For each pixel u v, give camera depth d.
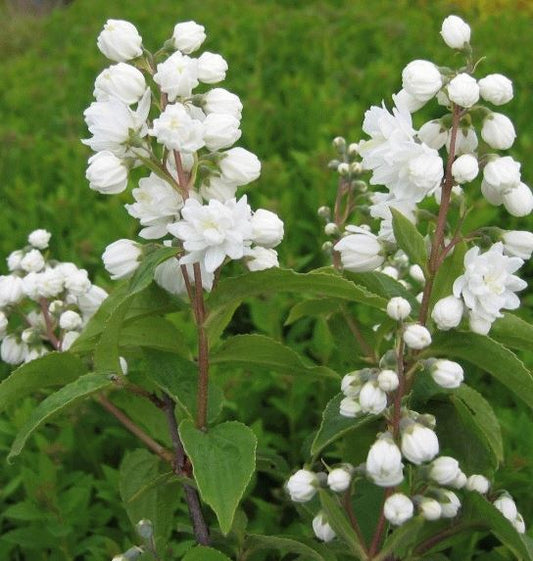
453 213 0.49
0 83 1.01
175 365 0.28
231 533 0.28
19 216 0.60
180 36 0.27
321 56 0.93
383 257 0.27
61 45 1.29
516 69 0.84
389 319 0.28
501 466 0.36
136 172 0.66
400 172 0.24
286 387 0.42
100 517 0.38
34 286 0.35
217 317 0.26
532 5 1.30
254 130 0.70
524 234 0.25
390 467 0.23
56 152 0.71
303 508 0.31
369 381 0.24
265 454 0.33
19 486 0.41
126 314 0.27
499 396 0.44
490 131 0.24
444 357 0.34
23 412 0.41
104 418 0.40
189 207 0.24
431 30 1.01
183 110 0.24
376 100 0.79
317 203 0.56
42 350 0.36
